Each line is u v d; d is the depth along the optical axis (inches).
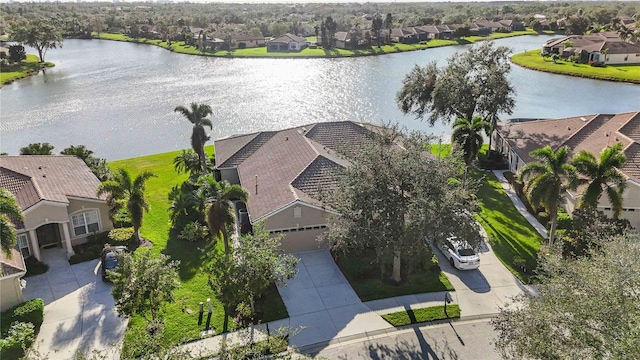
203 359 837.8
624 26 5438.0
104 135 2534.5
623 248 714.8
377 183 1005.8
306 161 1393.9
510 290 1079.6
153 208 1531.7
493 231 1348.4
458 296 1057.5
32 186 1246.3
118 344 901.2
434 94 2010.3
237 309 999.6
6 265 974.4
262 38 5876.0
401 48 5413.4
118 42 6515.8
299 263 1189.7
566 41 4761.3
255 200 1296.8
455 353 884.6
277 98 3260.3
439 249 1255.5
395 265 1092.5
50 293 1073.5
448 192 1008.2
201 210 1368.1
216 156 1695.4
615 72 3927.2
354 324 967.6
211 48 5472.4
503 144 1950.1
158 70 4340.6
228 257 1002.1
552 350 650.2
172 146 2367.1
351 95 3321.9
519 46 5615.2
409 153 1044.5
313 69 4291.3
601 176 1146.7
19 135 2539.4
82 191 1316.4
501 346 748.0
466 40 6067.9
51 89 3572.8
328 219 1131.3
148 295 863.1
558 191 1151.0
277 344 780.6
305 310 1011.3
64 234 1228.5
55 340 921.5
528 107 2989.7
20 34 4621.1
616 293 638.5
